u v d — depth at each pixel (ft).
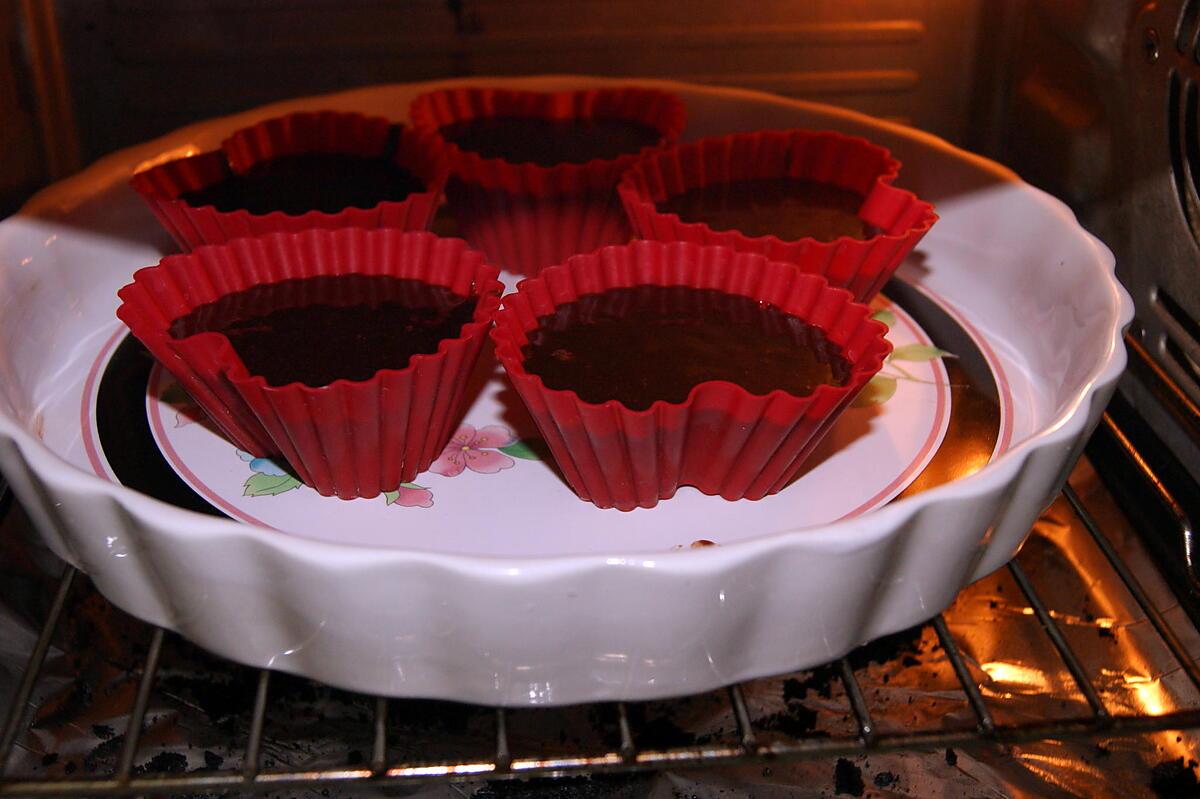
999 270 1.15
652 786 0.93
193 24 1.36
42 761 0.95
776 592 0.77
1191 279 0.96
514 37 1.42
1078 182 1.14
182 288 0.98
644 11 1.41
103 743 0.96
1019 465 0.81
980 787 0.93
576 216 1.17
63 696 0.99
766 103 1.31
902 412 1.02
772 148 1.19
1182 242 0.97
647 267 1.02
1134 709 0.96
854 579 0.77
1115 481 1.03
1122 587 1.04
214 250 0.99
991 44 1.32
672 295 1.01
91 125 1.38
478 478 0.96
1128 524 1.05
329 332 0.95
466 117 1.30
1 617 1.03
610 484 0.91
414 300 1.00
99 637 1.04
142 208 1.18
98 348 1.08
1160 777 0.93
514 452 0.98
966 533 0.81
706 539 0.91
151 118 1.41
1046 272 1.10
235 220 1.08
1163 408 1.00
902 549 0.79
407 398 0.89
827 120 1.28
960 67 1.41
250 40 1.39
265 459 0.98
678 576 0.73
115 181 1.17
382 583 0.74
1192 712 0.78
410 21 1.40
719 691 1.01
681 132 1.24
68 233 1.11
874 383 1.05
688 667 0.78
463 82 1.35
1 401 0.91
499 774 0.75
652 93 1.28
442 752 0.96
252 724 0.78
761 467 0.92
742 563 0.74
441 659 0.77
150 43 1.36
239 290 1.01
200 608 0.79
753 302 1.00
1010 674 1.01
